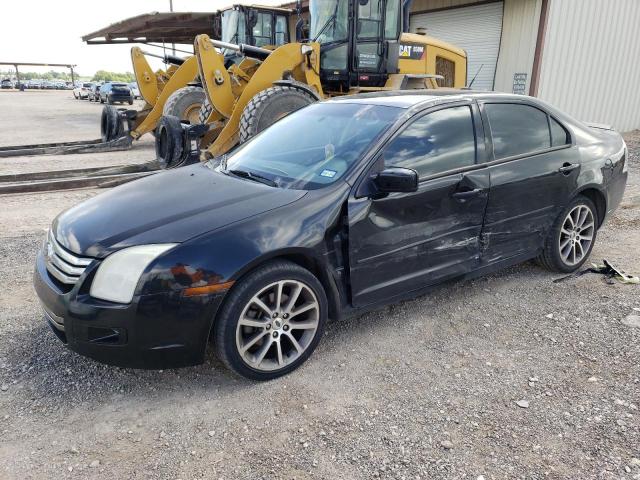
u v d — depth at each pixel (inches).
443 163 137.9
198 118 433.1
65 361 123.2
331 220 119.9
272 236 111.4
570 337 136.1
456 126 143.3
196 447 97.0
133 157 419.2
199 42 343.6
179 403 109.6
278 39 482.6
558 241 169.3
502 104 155.3
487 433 100.5
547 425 102.5
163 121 334.0
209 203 119.2
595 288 165.8
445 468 91.7
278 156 144.6
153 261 102.6
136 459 93.8
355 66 366.6
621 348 130.0
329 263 121.1
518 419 104.4
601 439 98.4
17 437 98.6
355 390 114.3
